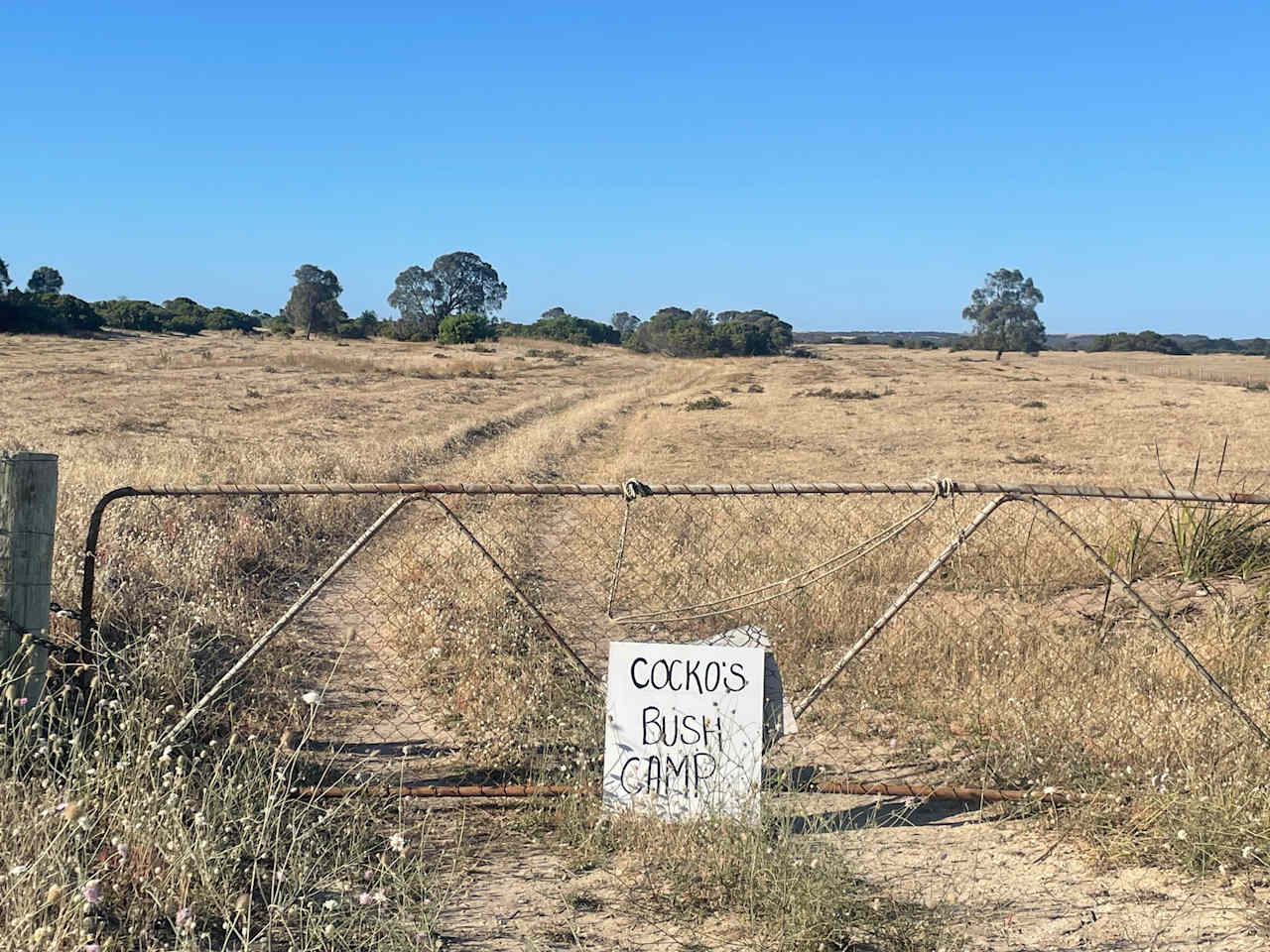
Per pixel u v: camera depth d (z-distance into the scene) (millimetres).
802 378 60625
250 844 3709
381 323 130500
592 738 5156
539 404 38375
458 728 5457
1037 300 117562
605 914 3631
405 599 7672
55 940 2809
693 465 21594
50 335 79875
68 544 6980
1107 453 25359
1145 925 3611
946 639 6605
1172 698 5480
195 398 35344
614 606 7797
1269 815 4074
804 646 6684
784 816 4094
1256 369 84750
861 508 9953
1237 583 8078
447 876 3871
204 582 7492
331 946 3172
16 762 3754
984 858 4133
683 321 106875
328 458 16500
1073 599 8031
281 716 5375
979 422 33688
